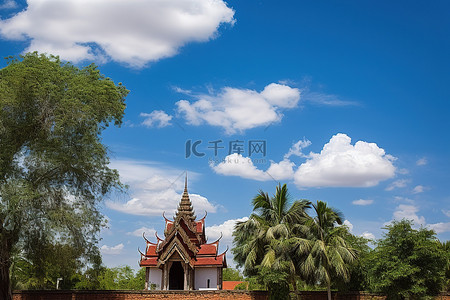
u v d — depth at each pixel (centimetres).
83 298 3619
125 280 6856
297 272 3612
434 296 3550
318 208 3566
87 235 3234
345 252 3416
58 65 3206
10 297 3173
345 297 3744
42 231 3062
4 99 2841
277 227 3478
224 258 4938
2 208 2833
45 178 3139
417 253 3394
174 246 4641
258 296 3716
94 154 3250
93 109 3142
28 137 3105
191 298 3753
